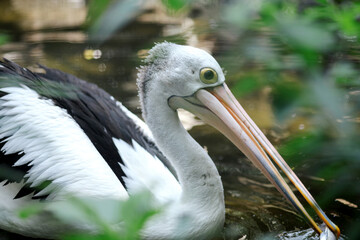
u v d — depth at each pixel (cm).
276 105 471
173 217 790
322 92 455
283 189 761
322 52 448
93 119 866
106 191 788
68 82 955
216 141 1220
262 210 952
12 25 1914
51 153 798
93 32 317
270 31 508
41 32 1844
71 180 789
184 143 805
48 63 1569
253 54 515
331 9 525
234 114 780
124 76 1517
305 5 569
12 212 836
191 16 1769
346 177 627
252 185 1051
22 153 808
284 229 886
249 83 495
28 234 852
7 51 1652
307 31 404
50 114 824
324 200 684
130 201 329
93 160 808
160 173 854
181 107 805
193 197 800
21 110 820
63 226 804
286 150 556
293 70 546
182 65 779
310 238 852
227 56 579
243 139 775
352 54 581
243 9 402
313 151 562
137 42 1711
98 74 1522
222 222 834
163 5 366
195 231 795
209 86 782
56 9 2138
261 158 770
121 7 309
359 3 553
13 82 845
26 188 818
